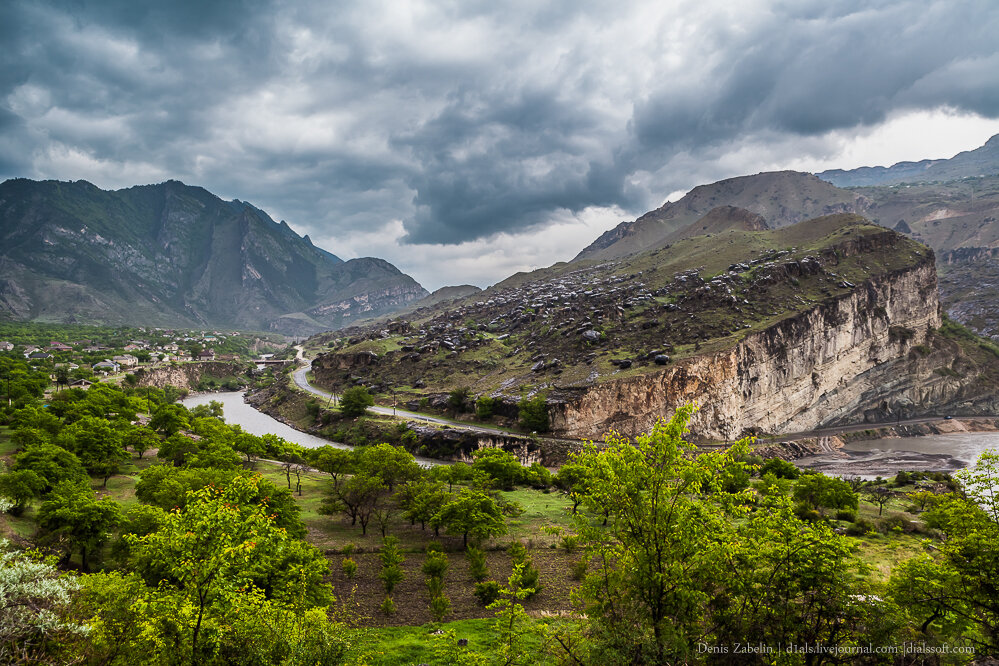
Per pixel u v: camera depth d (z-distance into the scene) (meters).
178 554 16.80
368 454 68.56
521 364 156.62
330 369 189.88
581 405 114.69
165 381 198.00
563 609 34.38
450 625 31.88
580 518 19.75
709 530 18.11
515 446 105.62
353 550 47.16
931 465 109.25
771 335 138.88
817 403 150.00
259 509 19.02
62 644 15.37
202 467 58.94
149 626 16.86
